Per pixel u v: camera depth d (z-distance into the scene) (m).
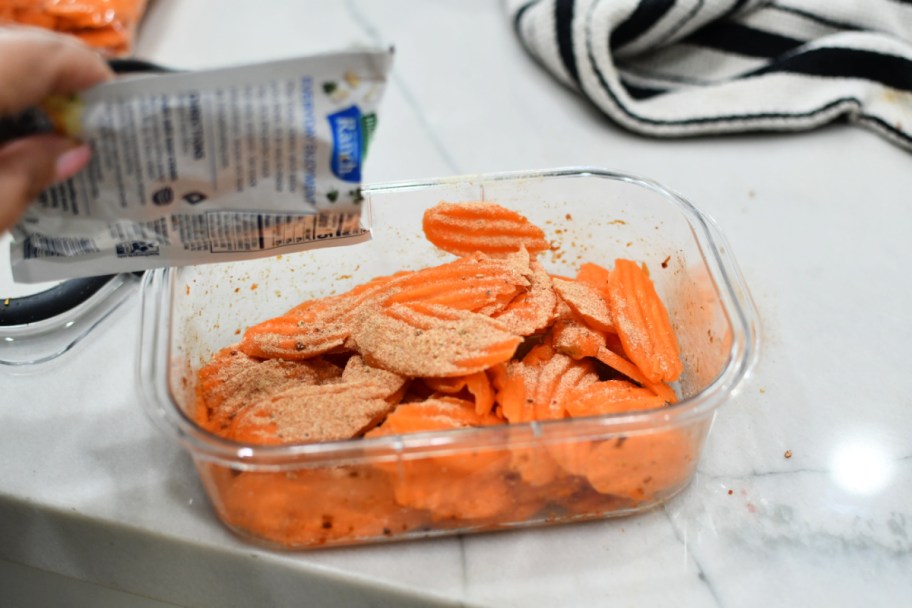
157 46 1.20
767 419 0.70
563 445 0.55
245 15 1.28
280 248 0.62
